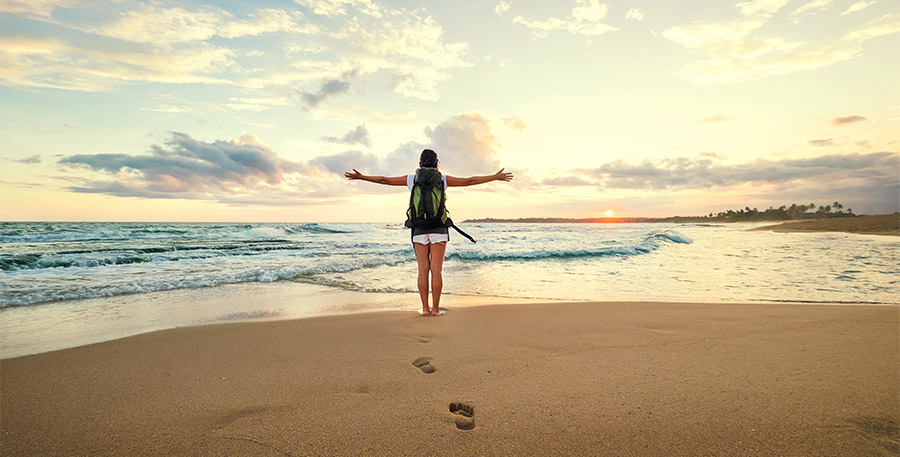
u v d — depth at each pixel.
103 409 2.01
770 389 2.21
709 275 8.10
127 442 1.70
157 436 1.75
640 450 1.62
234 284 6.82
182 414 1.96
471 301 5.37
